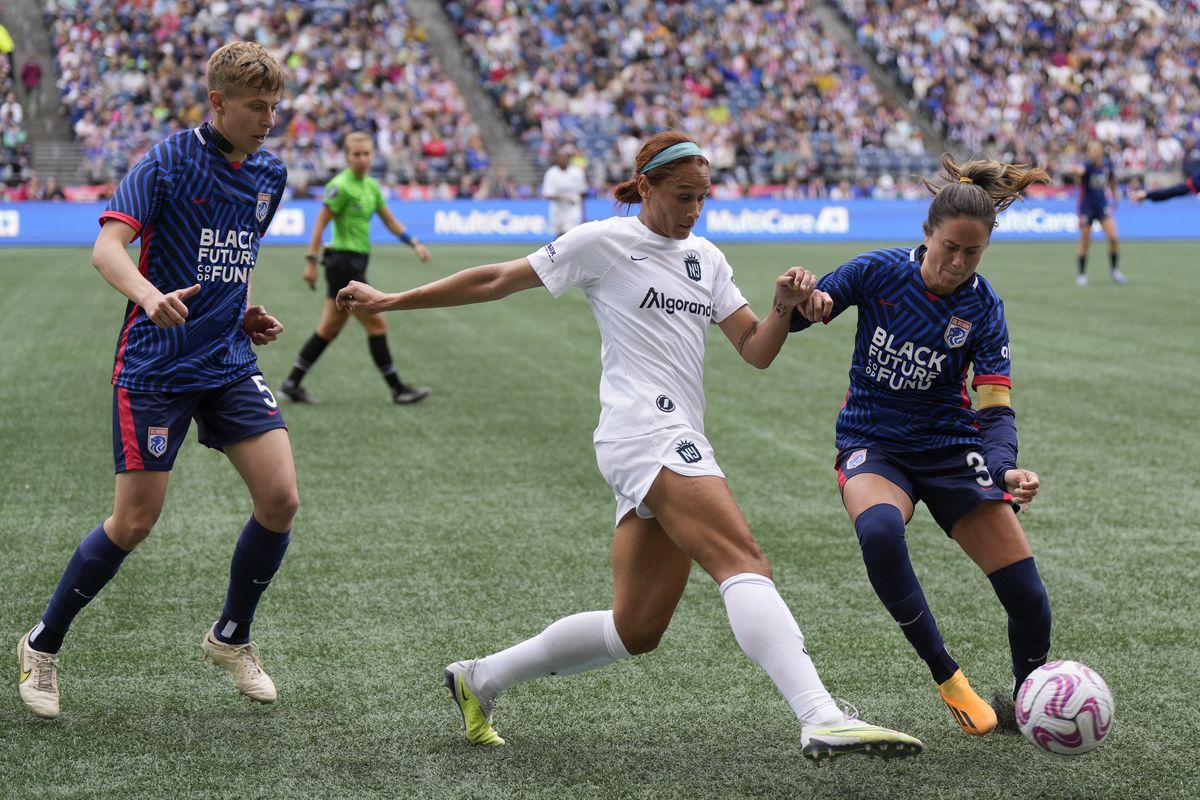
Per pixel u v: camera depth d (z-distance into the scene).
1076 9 75.38
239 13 62.59
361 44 63.59
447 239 55.62
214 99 7.84
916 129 68.62
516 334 27.55
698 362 7.55
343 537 12.30
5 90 55.28
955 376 7.64
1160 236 61.19
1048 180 7.60
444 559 11.59
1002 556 7.55
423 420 18.16
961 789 7.12
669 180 7.30
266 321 8.30
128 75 58.38
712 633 9.73
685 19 70.38
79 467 15.08
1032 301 33.34
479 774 7.28
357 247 19.11
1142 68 72.44
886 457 7.73
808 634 9.67
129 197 7.63
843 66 69.88
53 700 8.01
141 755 7.51
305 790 7.05
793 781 7.22
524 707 8.31
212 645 8.29
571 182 44.59
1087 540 12.23
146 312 7.17
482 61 65.94
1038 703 6.89
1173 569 11.30
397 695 8.48
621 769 7.36
